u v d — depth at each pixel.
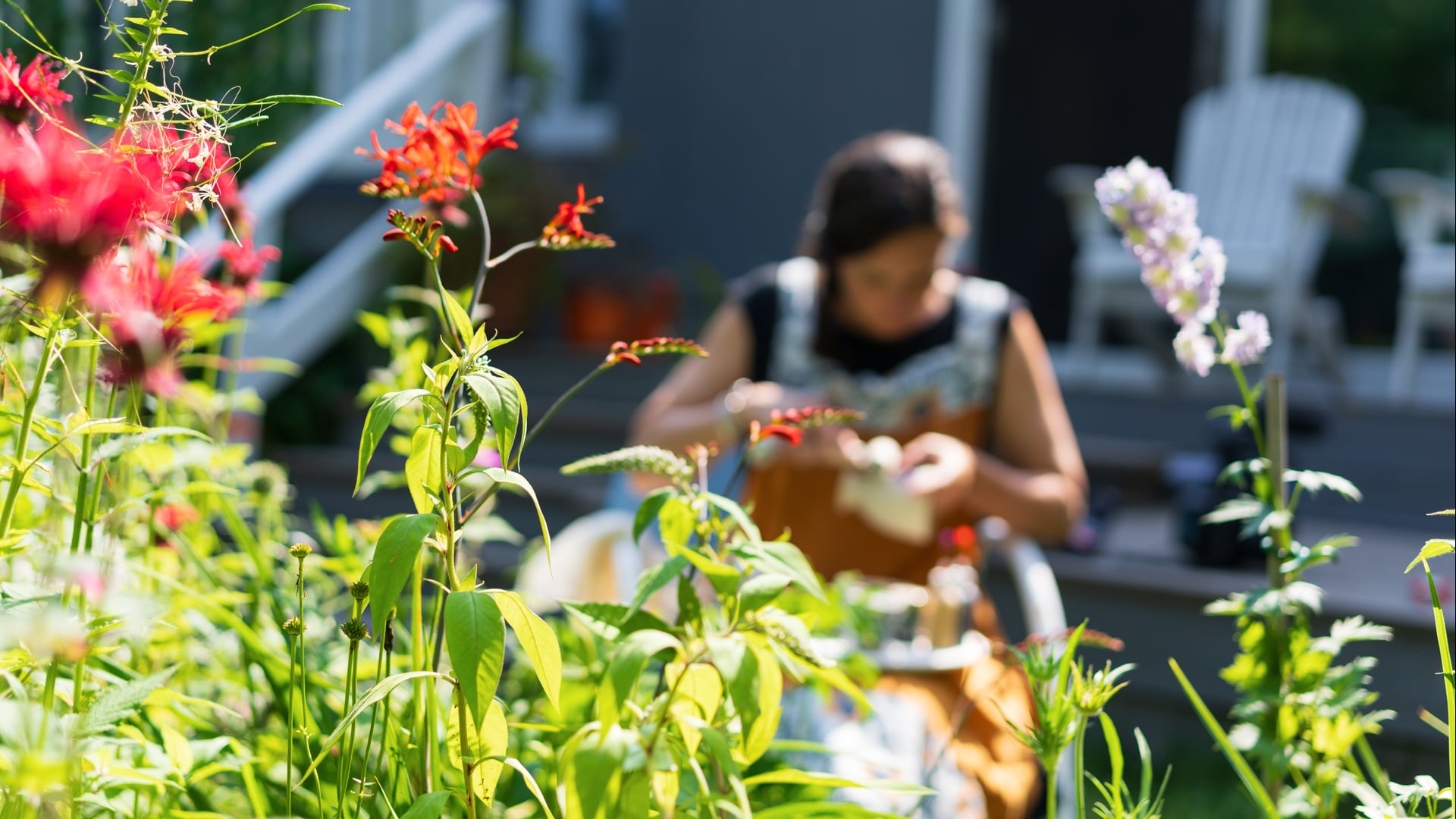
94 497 0.75
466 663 0.62
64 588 0.70
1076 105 7.11
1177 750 2.80
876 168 2.00
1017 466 2.14
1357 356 5.59
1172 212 0.91
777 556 0.75
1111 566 3.00
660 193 6.23
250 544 1.10
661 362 4.75
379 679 0.72
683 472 0.78
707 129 6.11
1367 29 6.37
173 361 0.79
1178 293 0.91
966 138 5.68
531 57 6.17
